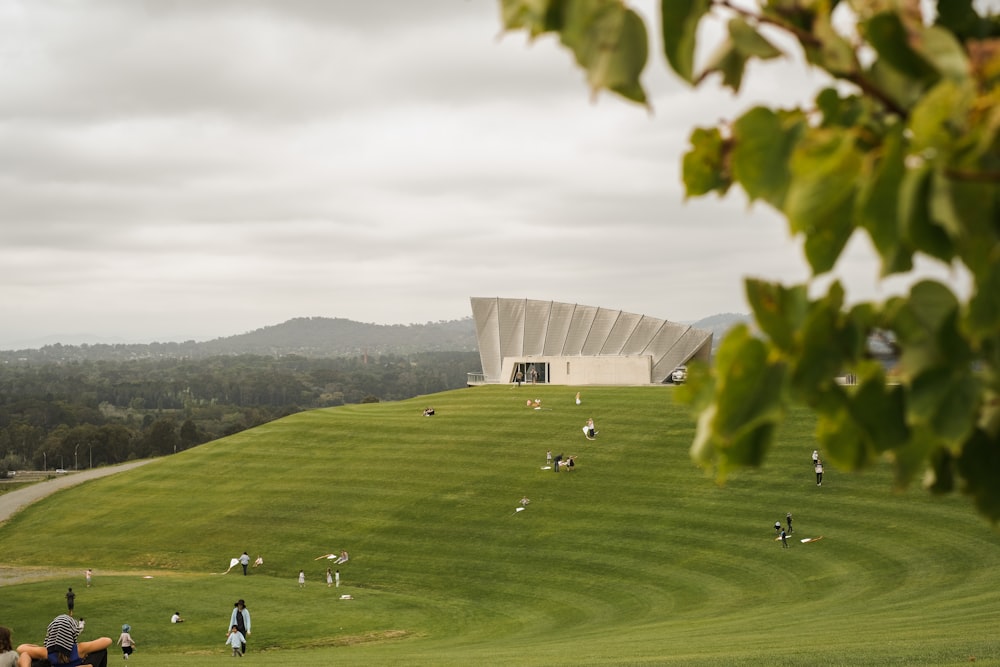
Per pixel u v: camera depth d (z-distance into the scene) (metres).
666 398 94.88
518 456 80.81
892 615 33.53
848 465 2.60
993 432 2.61
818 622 33.56
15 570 67.38
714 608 44.09
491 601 51.59
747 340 2.36
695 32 2.13
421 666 25.20
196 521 75.31
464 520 67.88
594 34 2.12
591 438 83.25
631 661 22.80
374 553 63.72
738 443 2.45
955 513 55.44
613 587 51.72
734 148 2.36
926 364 2.28
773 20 2.38
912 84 2.27
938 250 2.06
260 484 82.00
